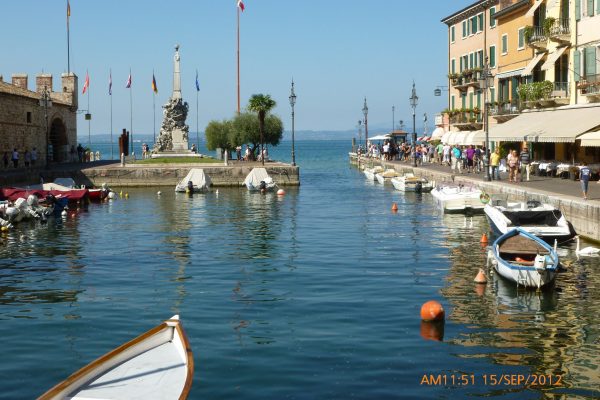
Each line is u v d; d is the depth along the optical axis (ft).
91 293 68.74
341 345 51.49
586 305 62.69
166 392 37.01
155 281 74.13
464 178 165.07
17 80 241.76
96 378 38.52
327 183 228.63
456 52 253.65
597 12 144.66
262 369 46.65
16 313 61.36
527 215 97.71
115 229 116.78
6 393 43.21
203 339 53.11
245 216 134.62
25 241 103.76
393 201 162.50
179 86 261.24
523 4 186.60
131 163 232.73
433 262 83.71
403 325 56.54
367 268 80.23
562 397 42.16
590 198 104.22
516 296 66.08
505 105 198.70
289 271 78.79
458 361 48.19
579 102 153.99
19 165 214.07
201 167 213.05
